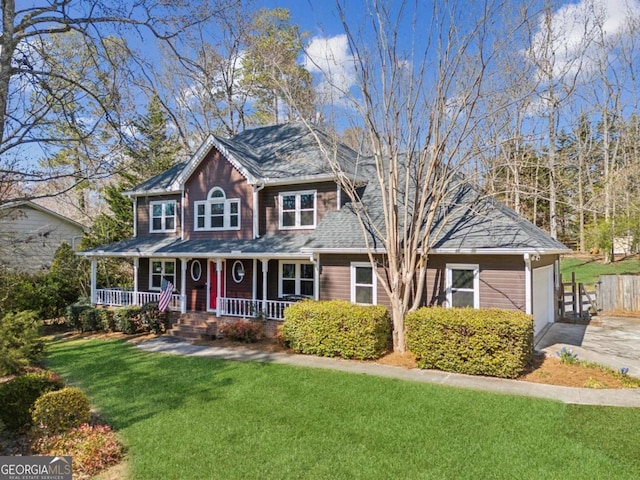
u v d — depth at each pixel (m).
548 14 18.11
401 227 13.59
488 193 12.77
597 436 6.53
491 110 13.76
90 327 17.64
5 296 16.80
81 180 9.45
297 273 16.77
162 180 21.38
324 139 18.25
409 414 7.50
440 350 10.34
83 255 20.80
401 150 15.77
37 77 9.66
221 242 17.80
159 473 5.64
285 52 22.92
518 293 11.44
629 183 27.52
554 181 25.20
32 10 9.81
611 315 18.42
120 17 10.71
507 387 9.02
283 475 5.54
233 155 17.58
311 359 11.75
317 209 16.38
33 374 8.39
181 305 17.62
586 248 32.91
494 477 5.43
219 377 10.07
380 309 12.03
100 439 6.34
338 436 6.65
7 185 10.00
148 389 9.31
